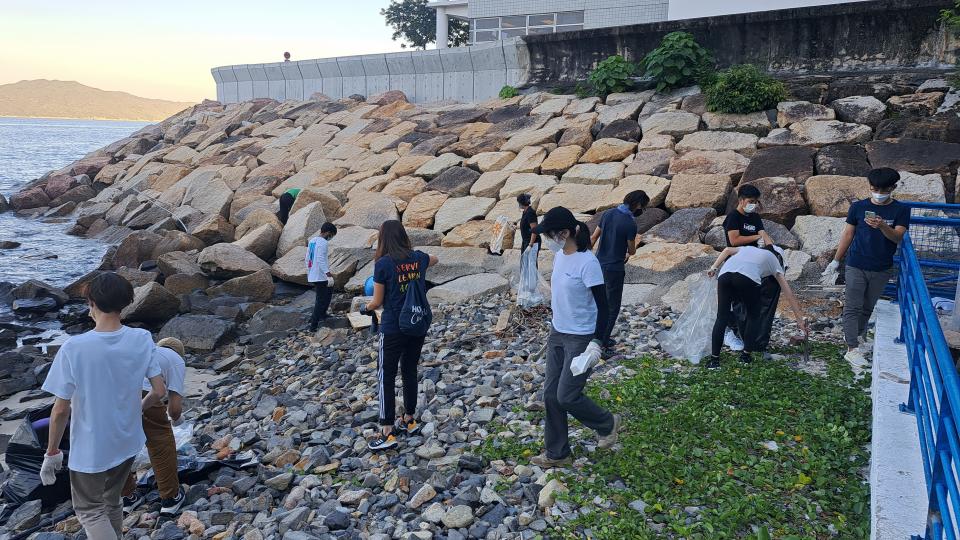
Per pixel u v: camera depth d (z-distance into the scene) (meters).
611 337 7.74
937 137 11.48
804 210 10.72
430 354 8.42
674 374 6.63
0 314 12.59
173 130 29.30
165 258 13.83
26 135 147.12
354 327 10.21
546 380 4.96
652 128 14.77
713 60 16.47
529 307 9.56
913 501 3.70
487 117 19.09
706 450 5.09
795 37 15.77
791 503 4.33
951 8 13.81
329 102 25.78
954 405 2.83
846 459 4.80
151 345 4.20
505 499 4.70
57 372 3.82
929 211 9.73
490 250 12.24
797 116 13.34
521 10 26.39
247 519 4.98
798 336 7.54
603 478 4.77
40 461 5.50
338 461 5.74
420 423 6.30
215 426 7.20
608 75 17.17
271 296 12.80
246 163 22.25
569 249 4.74
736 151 13.06
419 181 16.41
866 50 14.96
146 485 5.57
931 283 7.79
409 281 5.63
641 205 7.40
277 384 8.47
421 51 23.73
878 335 6.51
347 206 16.25
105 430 3.93
